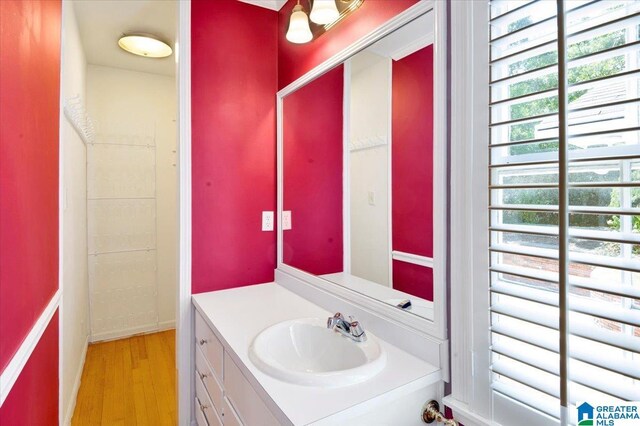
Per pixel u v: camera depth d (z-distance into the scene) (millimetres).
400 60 1248
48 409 1435
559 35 741
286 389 967
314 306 1727
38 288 1267
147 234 3387
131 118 3291
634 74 654
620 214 651
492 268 914
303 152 1908
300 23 1657
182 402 1913
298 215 1938
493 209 900
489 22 925
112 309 3256
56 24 1609
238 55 2049
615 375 730
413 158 1200
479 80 951
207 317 1574
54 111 1580
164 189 3461
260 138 2127
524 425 864
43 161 1363
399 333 1226
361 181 1473
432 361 1102
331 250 1666
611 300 739
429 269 1139
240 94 2057
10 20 954
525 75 840
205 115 1956
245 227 2090
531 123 859
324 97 1715
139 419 2111
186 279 1920
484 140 940
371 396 939
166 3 2189
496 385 922
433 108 1101
